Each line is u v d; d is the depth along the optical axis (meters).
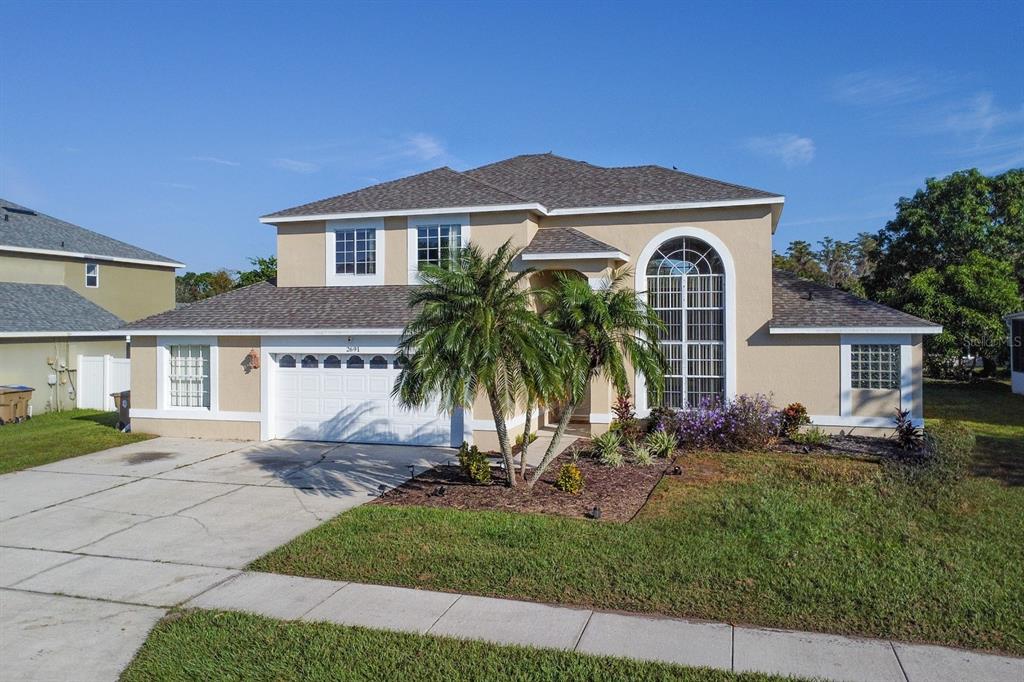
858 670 5.90
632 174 20.27
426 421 16.36
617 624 6.82
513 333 10.81
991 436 17.53
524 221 17.59
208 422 17.64
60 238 29.73
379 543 9.14
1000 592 7.40
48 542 9.65
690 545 8.88
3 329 23.17
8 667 6.11
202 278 60.66
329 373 17.03
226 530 10.10
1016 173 34.75
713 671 5.86
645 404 17.80
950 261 34.44
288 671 5.95
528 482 12.22
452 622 6.89
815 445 15.61
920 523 9.93
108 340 27.62
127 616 7.18
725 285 17.36
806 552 8.57
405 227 18.55
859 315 16.80
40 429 20.03
